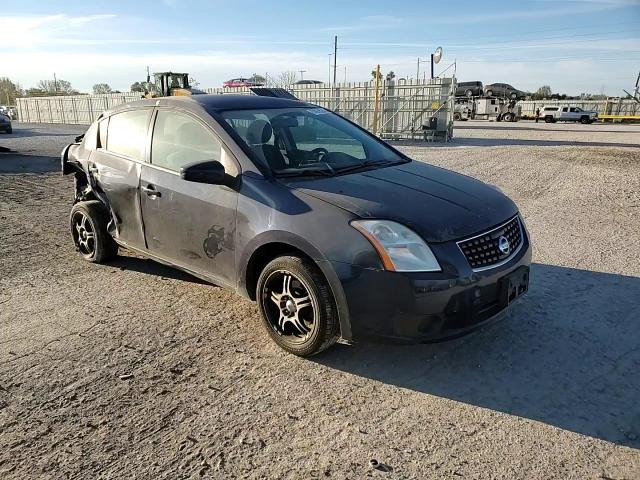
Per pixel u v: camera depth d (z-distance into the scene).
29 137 25.83
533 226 6.71
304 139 4.12
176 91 11.59
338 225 3.07
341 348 3.54
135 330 3.85
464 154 15.91
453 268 2.95
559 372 3.19
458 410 2.85
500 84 59.16
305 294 3.32
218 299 4.41
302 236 3.16
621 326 3.77
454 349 3.48
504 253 3.24
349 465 2.44
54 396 3.02
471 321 3.04
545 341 3.56
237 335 3.76
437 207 3.22
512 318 3.90
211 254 3.80
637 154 15.26
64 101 45.16
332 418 2.79
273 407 2.90
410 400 2.94
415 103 22.33
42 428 2.74
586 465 2.41
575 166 12.45
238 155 3.64
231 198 3.58
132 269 5.18
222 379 3.18
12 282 4.86
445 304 2.93
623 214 7.37
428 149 18.02
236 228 3.54
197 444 2.60
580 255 5.44
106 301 4.39
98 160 4.87
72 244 6.08
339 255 3.03
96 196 4.98
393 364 3.32
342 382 3.13
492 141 21.80
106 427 2.74
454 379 3.14
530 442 2.58
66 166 5.48
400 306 2.93
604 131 30.27
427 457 2.48
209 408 2.89
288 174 3.57
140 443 2.61
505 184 9.94
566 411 2.82
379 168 3.92
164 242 4.22
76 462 2.48
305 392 3.04
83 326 3.92
